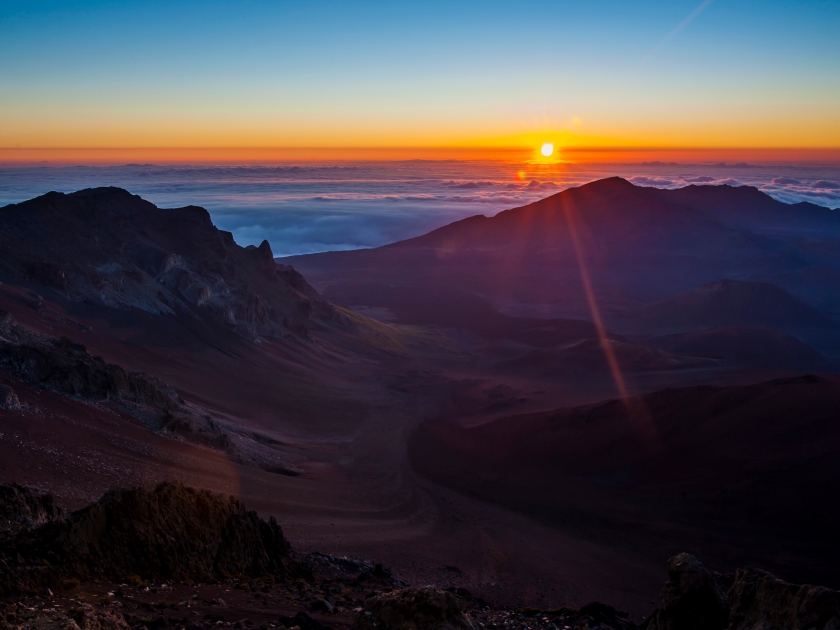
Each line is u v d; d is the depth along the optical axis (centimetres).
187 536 1703
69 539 1454
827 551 3212
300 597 1595
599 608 1786
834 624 934
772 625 1006
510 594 2658
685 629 1164
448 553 3198
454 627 1087
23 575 1248
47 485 2650
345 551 2875
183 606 1302
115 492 1627
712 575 1235
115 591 1345
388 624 1078
